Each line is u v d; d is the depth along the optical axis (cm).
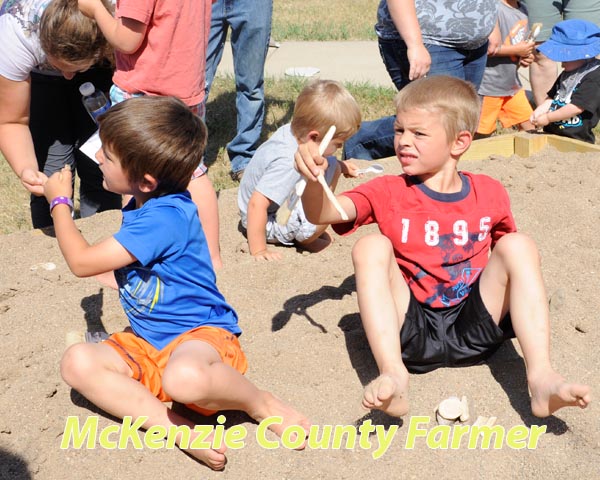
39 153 437
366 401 249
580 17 666
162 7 360
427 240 289
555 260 369
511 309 274
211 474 254
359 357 304
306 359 303
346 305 338
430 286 292
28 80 389
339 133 358
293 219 398
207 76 576
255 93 566
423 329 286
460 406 271
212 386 253
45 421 274
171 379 250
